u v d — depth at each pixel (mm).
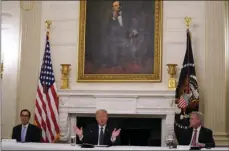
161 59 7820
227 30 7680
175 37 7855
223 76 7582
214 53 7664
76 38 8148
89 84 8000
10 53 8164
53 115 7617
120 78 7898
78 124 7980
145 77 7824
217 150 4332
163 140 7664
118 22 8094
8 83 8109
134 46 7988
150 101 7547
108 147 4770
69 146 4805
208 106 7555
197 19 7840
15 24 8234
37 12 8234
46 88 7688
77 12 8211
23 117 6723
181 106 7090
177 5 7926
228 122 7465
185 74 7336
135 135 7820
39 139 6836
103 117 5734
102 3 8164
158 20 7918
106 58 8039
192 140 5582
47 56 7824
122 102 7621
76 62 8078
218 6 7762
